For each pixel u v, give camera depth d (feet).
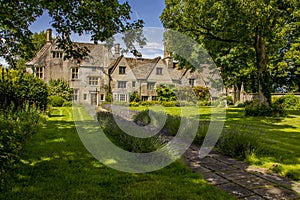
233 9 36.78
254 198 10.91
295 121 38.96
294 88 104.83
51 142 20.99
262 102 47.55
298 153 19.06
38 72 95.50
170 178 13.19
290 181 13.05
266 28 42.63
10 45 20.52
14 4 15.12
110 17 16.34
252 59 61.57
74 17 16.71
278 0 39.04
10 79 33.58
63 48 17.87
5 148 13.55
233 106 83.10
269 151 18.83
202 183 12.53
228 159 17.30
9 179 12.06
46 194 10.75
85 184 11.99
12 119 23.94
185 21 42.91
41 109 42.63
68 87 88.48
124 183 12.35
